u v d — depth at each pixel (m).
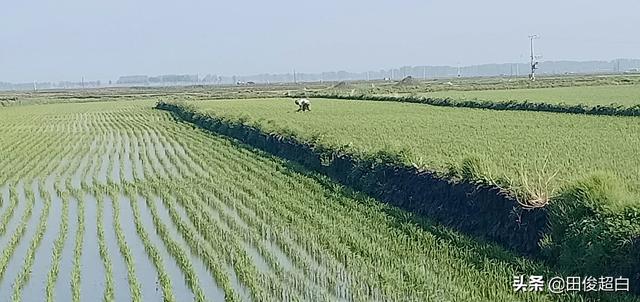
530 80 117.44
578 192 13.32
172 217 21.20
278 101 71.00
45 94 157.88
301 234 17.45
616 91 62.72
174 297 13.98
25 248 18.47
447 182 17.66
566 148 23.16
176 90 156.62
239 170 29.30
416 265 14.07
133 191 25.95
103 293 14.45
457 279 13.01
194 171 30.05
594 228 12.41
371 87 111.38
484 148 23.69
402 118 40.00
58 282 15.35
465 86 97.62
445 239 15.95
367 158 22.58
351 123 36.81
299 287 13.64
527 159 20.39
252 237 17.77
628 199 12.70
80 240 18.70
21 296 14.55
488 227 15.66
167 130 50.66
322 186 23.80
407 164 19.95
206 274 15.43
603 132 28.41
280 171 27.91
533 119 36.44
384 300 12.46
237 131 41.34
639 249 11.70
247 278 14.32
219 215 20.95
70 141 45.09
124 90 183.12
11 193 26.47
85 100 109.69
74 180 29.56
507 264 13.62
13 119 66.50
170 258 16.88
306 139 29.72
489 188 15.88
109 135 48.62
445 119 38.19
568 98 51.19
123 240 18.11
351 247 15.85
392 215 18.66
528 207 14.45
